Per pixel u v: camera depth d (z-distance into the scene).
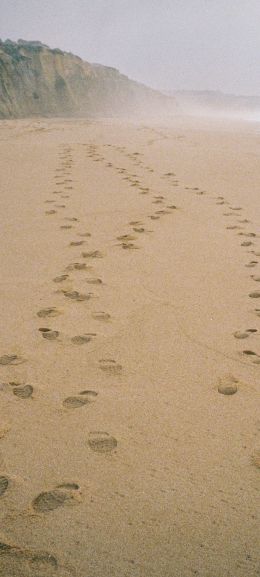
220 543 1.06
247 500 1.18
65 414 1.49
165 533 1.08
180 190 5.20
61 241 3.29
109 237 3.41
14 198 4.59
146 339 1.98
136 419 1.48
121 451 1.34
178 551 1.04
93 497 1.18
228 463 1.30
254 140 11.32
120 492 1.20
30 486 1.21
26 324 2.07
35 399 1.56
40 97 32.28
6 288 2.46
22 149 8.34
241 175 6.28
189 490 1.21
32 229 3.57
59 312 2.19
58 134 11.86
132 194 4.88
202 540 1.07
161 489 1.21
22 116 28.80
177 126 18.98
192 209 4.32
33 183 5.36
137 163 7.12
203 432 1.43
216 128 17.66
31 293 2.40
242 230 3.68
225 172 6.49
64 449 1.34
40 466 1.28
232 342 1.97
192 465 1.29
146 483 1.23
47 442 1.37
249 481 1.24
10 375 1.69
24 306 2.24
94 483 1.22
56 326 2.06
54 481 1.23
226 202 4.66
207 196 4.92
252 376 1.73
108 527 1.09
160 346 1.92
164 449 1.35
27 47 35.12
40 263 2.84
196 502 1.17
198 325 2.11
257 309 2.29
